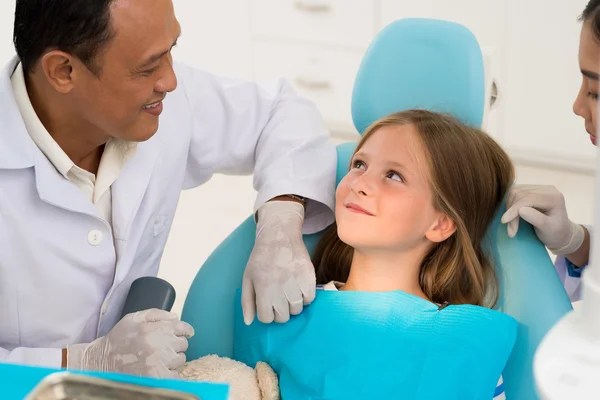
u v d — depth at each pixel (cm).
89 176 103
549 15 249
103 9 84
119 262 107
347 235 114
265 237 114
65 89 91
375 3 270
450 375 102
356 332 107
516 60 257
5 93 97
